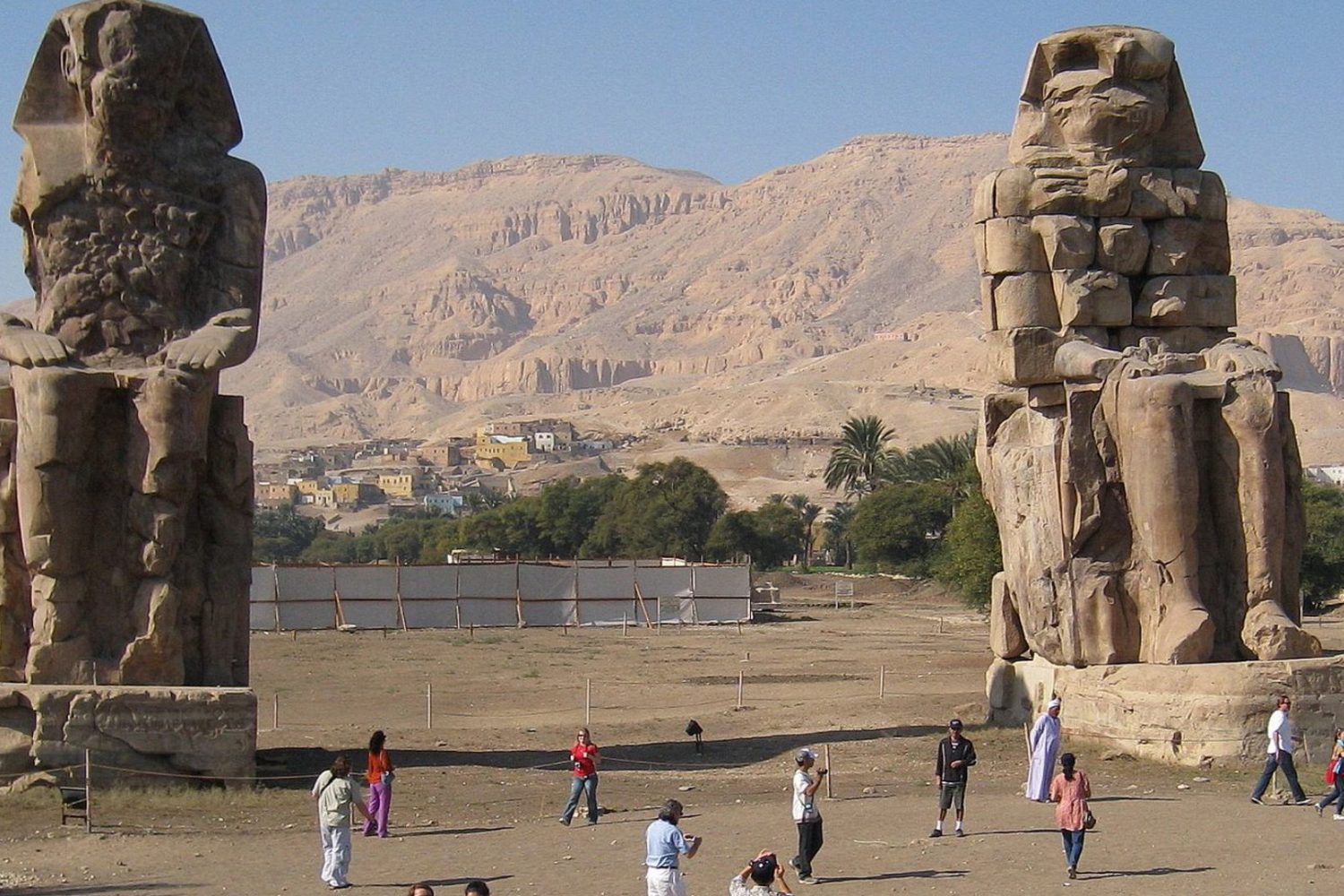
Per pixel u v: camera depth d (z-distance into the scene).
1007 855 19.19
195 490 25.30
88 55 24.66
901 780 25.27
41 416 23.88
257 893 18.38
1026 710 28.38
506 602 73.50
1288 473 26.39
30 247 25.33
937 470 106.25
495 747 30.48
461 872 19.23
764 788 25.00
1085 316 27.39
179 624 24.78
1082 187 27.59
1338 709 24.86
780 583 106.19
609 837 21.03
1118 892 17.25
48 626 24.09
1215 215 28.11
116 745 23.73
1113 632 26.39
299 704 40.56
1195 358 26.75
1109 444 26.48
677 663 53.12
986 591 56.62
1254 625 25.59
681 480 124.69
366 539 160.00
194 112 25.78
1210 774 24.27
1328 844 19.34
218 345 24.56
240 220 25.72
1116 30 27.70
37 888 18.69
